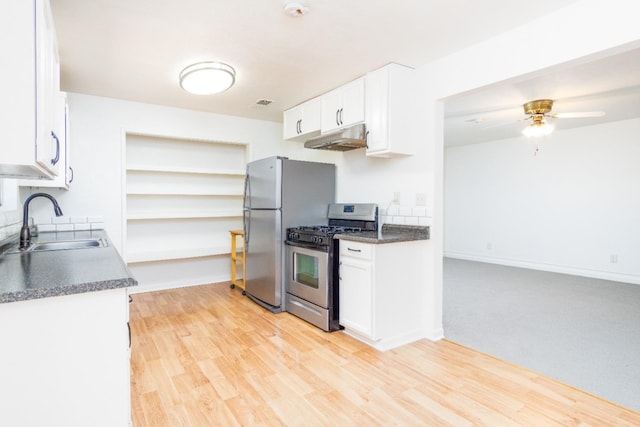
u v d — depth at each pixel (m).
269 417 1.77
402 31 2.23
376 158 3.28
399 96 2.76
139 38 2.31
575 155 5.18
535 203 5.64
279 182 3.37
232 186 4.68
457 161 6.76
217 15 2.03
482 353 2.51
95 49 2.46
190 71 2.75
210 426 1.70
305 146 3.41
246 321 3.15
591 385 2.06
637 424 1.71
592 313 3.38
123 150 3.70
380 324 2.57
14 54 1.16
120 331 1.19
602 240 4.94
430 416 1.78
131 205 4.07
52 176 1.70
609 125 4.85
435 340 2.75
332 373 2.21
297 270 3.32
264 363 2.35
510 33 2.22
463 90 2.50
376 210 3.22
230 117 4.35
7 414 1.06
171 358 2.41
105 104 3.62
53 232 3.20
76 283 1.12
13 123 1.15
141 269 4.14
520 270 5.51
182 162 4.34
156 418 1.75
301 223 3.52
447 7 1.95
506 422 1.72
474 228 6.49
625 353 2.49
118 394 1.19
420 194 2.85
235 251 4.32
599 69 2.79
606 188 4.89
